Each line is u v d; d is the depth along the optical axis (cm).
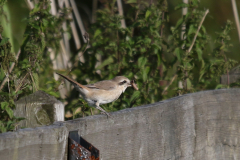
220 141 675
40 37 763
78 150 387
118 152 476
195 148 623
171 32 994
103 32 1023
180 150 590
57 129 382
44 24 765
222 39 953
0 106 517
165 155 560
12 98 552
